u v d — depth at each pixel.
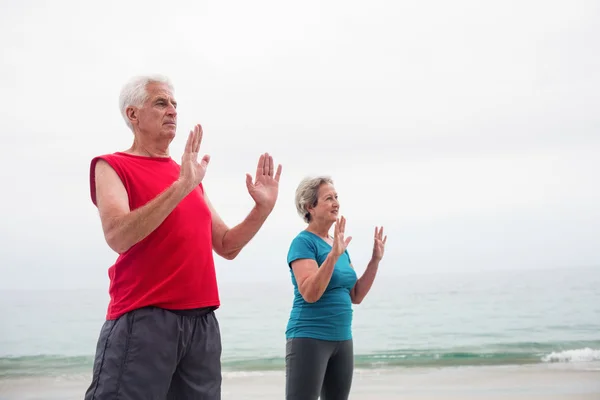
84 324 14.80
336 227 2.92
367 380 6.73
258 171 2.41
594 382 5.95
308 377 3.00
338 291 3.16
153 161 2.21
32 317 15.91
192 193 2.23
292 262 3.18
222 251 2.44
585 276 21.28
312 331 3.05
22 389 7.08
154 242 2.04
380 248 3.48
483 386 6.02
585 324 12.49
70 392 6.82
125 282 2.04
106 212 1.95
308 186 3.35
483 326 12.88
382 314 15.69
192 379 2.08
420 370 7.43
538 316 14.06
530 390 5.68
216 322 2.19
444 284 21.98
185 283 2.06
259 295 20.30
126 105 2.22
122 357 1.93
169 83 2.28
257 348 11.27
